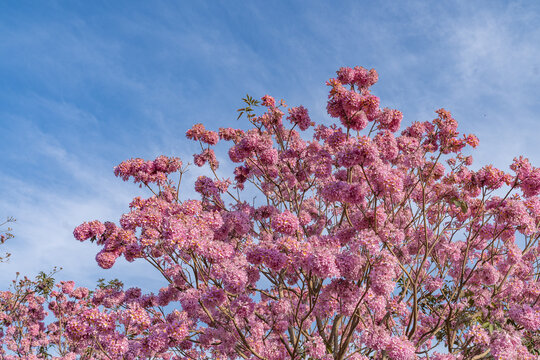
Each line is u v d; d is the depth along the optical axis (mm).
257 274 5750
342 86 5355
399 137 6145
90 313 4727
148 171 6941
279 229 4586
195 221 5051
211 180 6895
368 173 4641
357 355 5086
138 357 5379
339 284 4543
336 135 5602
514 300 6324
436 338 6258
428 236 6246
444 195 6070
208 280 5340
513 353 4574
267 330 6051
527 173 5336
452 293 5941
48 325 9836
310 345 4906
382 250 4387
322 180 6227
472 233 6359
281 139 7004
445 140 5535
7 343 9578
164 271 5559
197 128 7160
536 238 6031
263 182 7484
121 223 5059
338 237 4906
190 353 6039
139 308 4965
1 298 9945
